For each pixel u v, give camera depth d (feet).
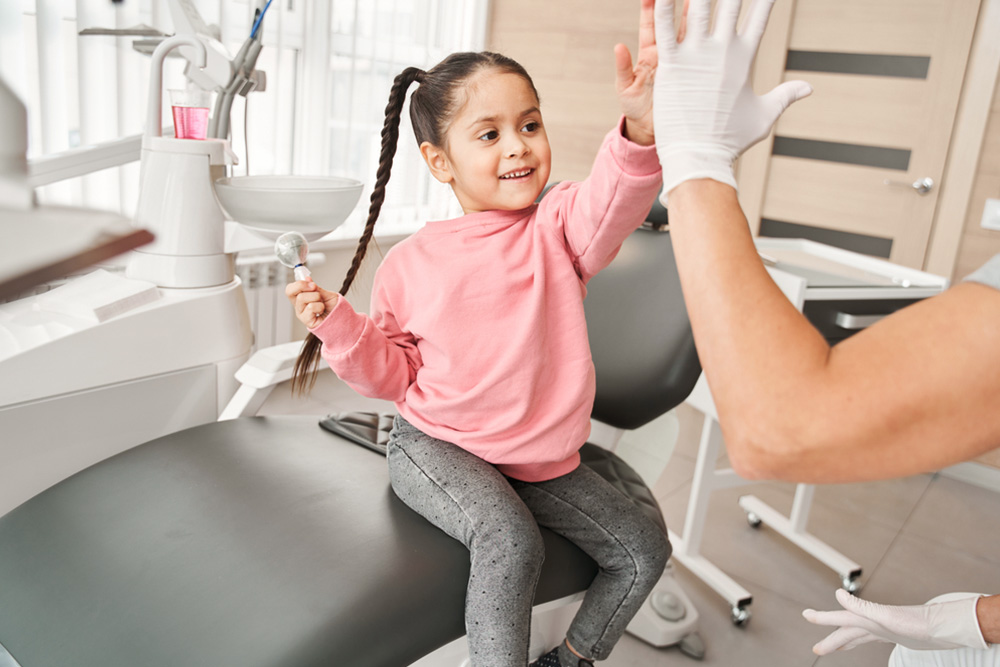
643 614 4.88
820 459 1.74
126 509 3.06
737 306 1.80
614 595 3.10
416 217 9.69
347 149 8.57
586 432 3.11
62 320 3.61
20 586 2.78
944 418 1.66
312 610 2.52
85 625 2.57
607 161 2.69
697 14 1.98
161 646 2.43
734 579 5.71
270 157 7.88
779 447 1.75
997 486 7.68
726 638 5.05
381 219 9.25
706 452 5.50
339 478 3.32
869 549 6.30
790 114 9.05
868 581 5.82
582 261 3.08
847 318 5.14
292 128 8.09
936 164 8.12
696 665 4.74
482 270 3.02
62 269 0.71
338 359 2.92
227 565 2.72
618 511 3.11
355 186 3.48
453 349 2.99
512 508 2.80
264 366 3.96
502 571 2.66
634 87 2.35
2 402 3.34
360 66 8.57
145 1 6.42
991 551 6.43
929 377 1.65
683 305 4.06
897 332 1.73
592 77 9.94
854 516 6.87
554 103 10.33
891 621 3.01
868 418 1.68
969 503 7.33
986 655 2.90
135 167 6.63
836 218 8.90
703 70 1.98
